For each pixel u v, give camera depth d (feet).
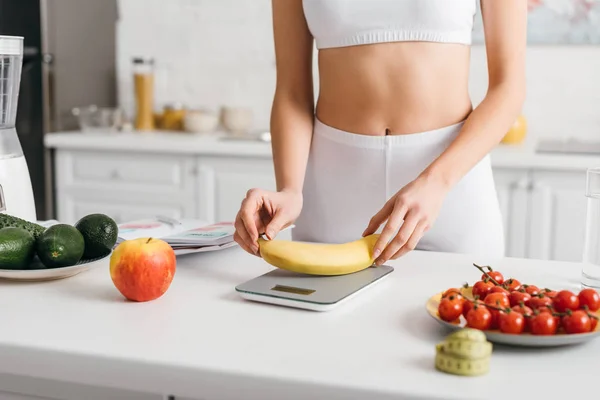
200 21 10.69
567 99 9.53
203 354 2.49
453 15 4.43
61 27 9.78
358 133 4.66
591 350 2.55
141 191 9.52
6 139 4.12
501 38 4.19
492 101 4.10
